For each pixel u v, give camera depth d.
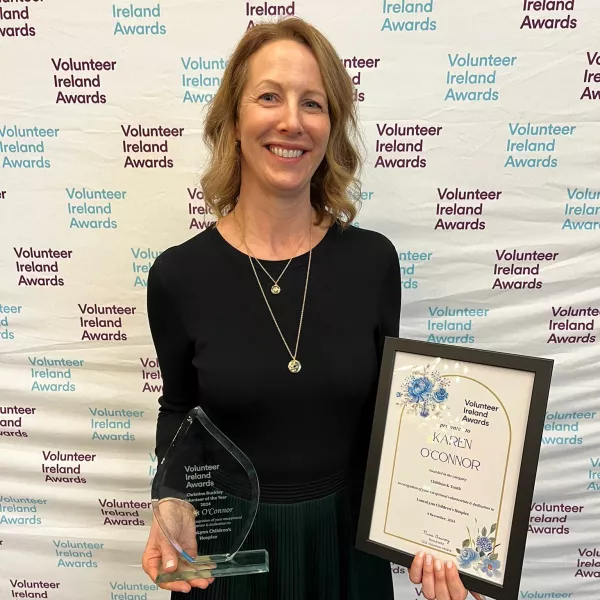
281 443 0.90
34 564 1.50
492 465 0.80
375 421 0.88
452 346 0.84
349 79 0.94
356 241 0.99
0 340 1.34
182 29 1.13
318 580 0.94
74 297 1.31
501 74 1.15
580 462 1.38
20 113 1.19
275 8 1.12
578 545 1.43
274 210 0.93
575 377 1.33
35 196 1.24
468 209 1.23
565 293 1.28
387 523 0.87
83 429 1.40
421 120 1.18
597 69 1.14
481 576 0.80
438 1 1.11
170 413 1.04
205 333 0.90
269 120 0.85
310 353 0.89
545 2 1.11
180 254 0.95
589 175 1.20
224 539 0.90
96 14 1.13
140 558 1.48
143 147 1.21
